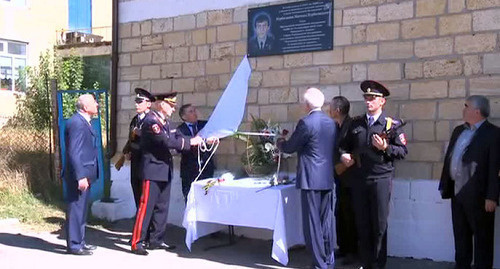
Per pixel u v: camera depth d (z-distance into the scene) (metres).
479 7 5.59
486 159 5.08
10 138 10.74
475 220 5.13
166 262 5.88
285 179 6.08
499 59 5.48
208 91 7.53
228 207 5.88
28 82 15.34
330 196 5.45
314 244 5.29
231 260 6.01
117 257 6.07
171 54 7.86
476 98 5.13
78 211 6.11
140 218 6.22
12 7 18.70
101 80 17.75
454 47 5.71
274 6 6.91
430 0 5.86
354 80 6.33
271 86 6.96
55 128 9.36
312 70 6.64
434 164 5.81
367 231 5.40
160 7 7.97
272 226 5.55
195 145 6.63
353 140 5.47
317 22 6.59
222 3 7.39
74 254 6.13
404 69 6.00
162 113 6.23
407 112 5.98
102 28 21.67
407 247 5.96
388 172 5.29
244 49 7.21
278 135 6.44
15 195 8.79
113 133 8.38
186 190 6.93
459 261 5.28
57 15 20.20
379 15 6.17
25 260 5.83
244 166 6.74
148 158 6.22
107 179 8.33
